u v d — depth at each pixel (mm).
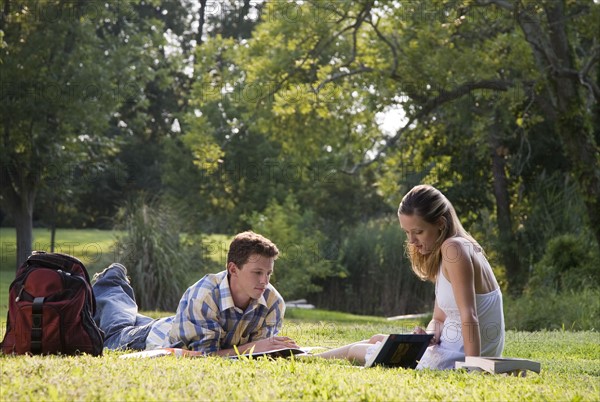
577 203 17766
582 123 15297
